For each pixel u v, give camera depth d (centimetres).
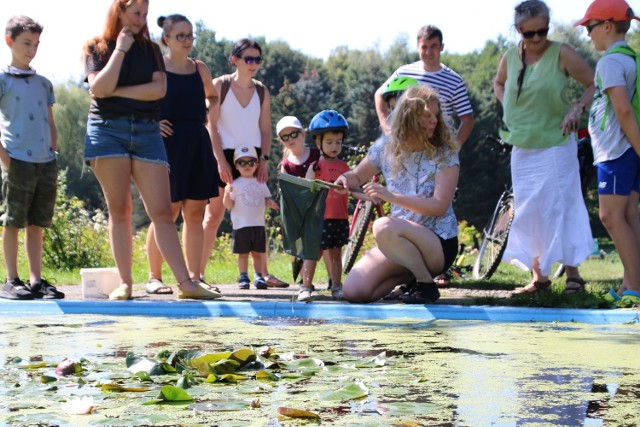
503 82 681
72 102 6494
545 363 372
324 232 671
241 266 791
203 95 691
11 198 650
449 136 613
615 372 349
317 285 837
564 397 300
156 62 626
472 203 4759
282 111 5991
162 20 685
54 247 1163
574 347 422
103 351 406
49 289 666
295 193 646
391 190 628
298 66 7294
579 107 625
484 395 303
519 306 589
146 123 627
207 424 258
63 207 1180
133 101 620
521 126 645
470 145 4803
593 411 277
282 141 746
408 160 618
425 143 609
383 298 653
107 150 620
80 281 910
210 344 431
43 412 274
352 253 800
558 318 558
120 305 612
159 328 505
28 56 657
